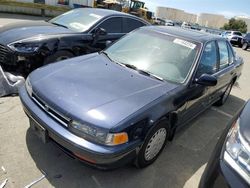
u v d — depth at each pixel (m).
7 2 17.62
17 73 5.04
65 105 2.65
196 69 3.66
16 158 2.96
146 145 2.91
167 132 3.29
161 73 3.54
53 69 3.33
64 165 2.96
